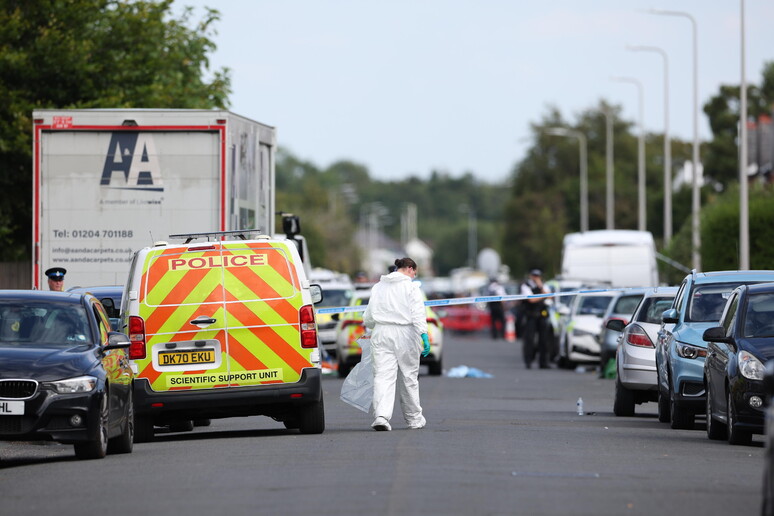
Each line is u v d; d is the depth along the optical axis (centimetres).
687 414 6881
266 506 4069
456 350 18512
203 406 6156
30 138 12025
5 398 5350
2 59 11881
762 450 5806
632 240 16700
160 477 4859
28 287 12625
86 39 12650
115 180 7950
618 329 8306
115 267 7969
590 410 8469
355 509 3962
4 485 4819
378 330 6675
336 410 8375
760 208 14712
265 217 8950
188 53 14588
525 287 13775
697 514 3962
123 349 6009
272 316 6200
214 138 7931
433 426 6912
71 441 5416
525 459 5250
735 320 6150
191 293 6184
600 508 4031
